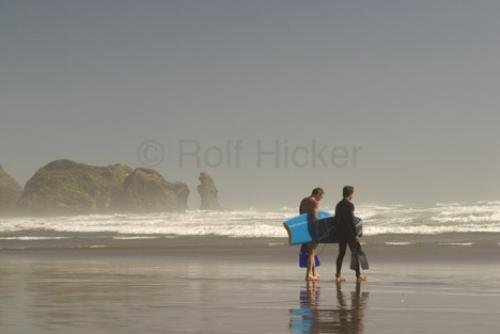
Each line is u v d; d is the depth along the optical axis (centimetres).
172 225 7850
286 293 2017
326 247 4169
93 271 2947
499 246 4047
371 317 1529
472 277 2489
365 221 6594
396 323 1446
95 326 1423
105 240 5625
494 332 1338
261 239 5300
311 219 2459
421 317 1527
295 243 2450
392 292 2023
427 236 5128
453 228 5700
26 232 7431
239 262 3428
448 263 3153
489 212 6838
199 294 1994
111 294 2003
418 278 2467
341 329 1377
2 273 2859
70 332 1355
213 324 1441
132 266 3241
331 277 2578
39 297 1939
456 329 1373
